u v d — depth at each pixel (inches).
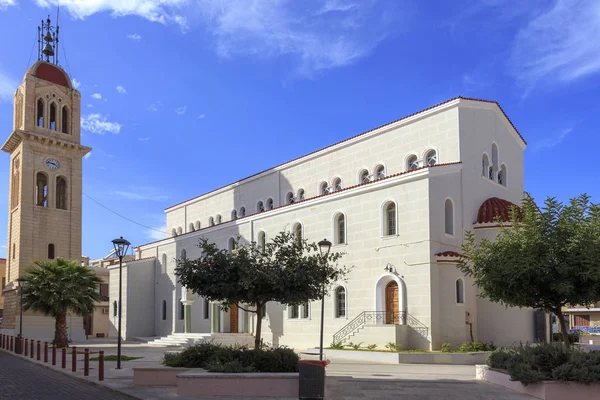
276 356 637.3
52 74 2176.4
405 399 553.6
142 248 2037.4
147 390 618.2
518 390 593.0
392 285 1105.4
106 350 1336.1
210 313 1592.0
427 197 1056.8
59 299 1373.0
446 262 1034.7
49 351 1300.4
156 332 1883.6
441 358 928.9
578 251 603.8
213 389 568.7
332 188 1449.3
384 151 1322.6
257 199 1720.0
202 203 2012.8
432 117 1224.2
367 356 988.6
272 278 653.9
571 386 543.8
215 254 693.3
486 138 1235.9
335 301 1206.9
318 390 542.9
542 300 645.9
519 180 1386.6
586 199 644.1
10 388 677.3
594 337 1845.5
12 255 2055.9
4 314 2026.3
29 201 2015.3
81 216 2143.2
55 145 2108.8
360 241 1171.9
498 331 1058.1
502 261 634.8
